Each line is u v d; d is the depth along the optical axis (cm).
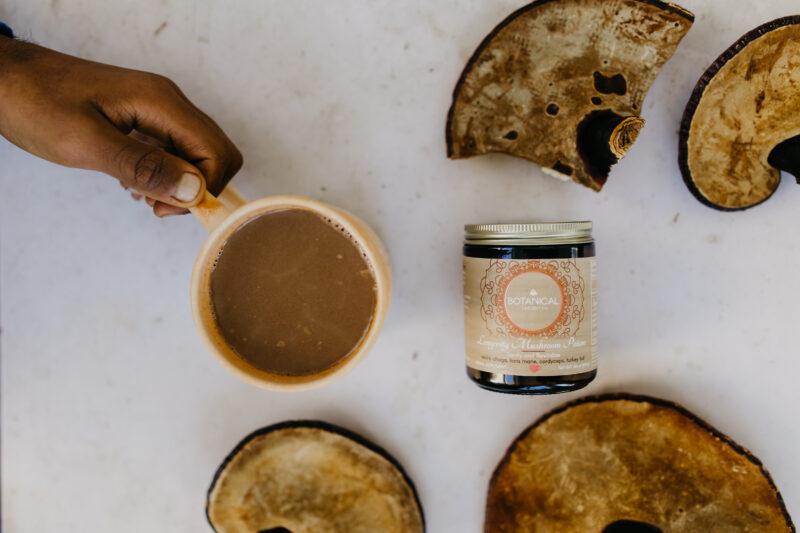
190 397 48
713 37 45
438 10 46
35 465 49
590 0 42
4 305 49
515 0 45
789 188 46
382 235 47
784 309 46
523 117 44
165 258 48
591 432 44
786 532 43
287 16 46
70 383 49
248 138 47
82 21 46
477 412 47
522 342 39
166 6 46
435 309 47
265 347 39
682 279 46
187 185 37
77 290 48
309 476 45
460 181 46
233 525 46
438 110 46
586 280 39
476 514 48
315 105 46
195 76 46
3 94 40
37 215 48
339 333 39
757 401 46
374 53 46
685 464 44
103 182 48
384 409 48
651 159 46
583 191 46
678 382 47
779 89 43
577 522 44
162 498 49
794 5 45
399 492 45
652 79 43
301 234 39
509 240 39
